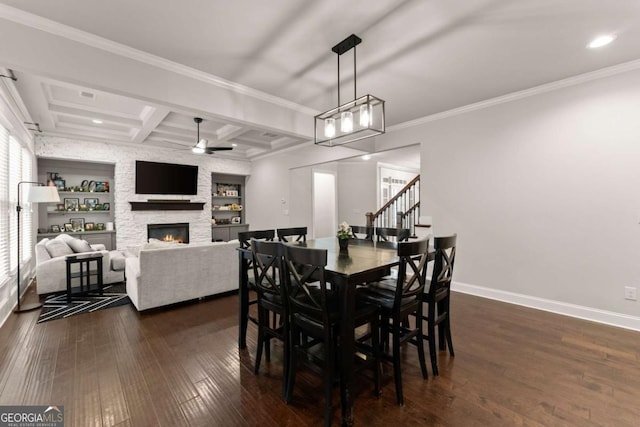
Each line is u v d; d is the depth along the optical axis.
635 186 2.82
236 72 2.91
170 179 6.65
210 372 2.19
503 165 3.64
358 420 1.70
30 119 4.32
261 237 3.19
